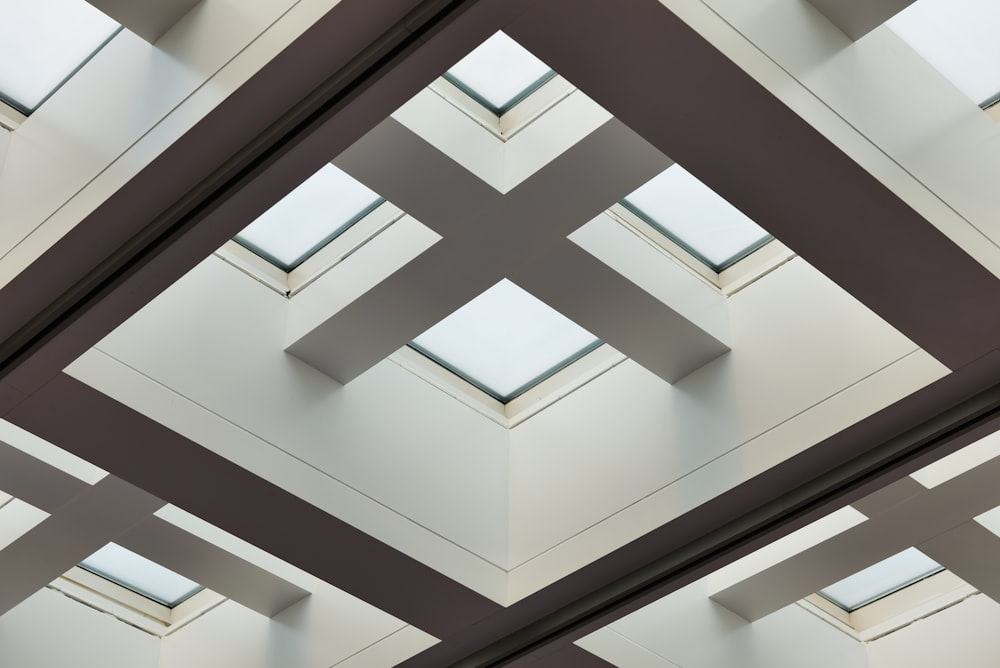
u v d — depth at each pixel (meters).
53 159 8.62
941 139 8.18
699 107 7.22
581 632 10.41
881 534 10.65
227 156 7.58
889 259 7.96
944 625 12.30
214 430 9.18
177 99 7.74
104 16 8.93
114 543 12.07
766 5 7.49
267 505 9.45
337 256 10.14
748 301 10.02
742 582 11.49
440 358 11.32
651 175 8.61
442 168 8.69
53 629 12.19
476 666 10.85
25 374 8.56
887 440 8.91
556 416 11.00
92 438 8.96
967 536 10.49
